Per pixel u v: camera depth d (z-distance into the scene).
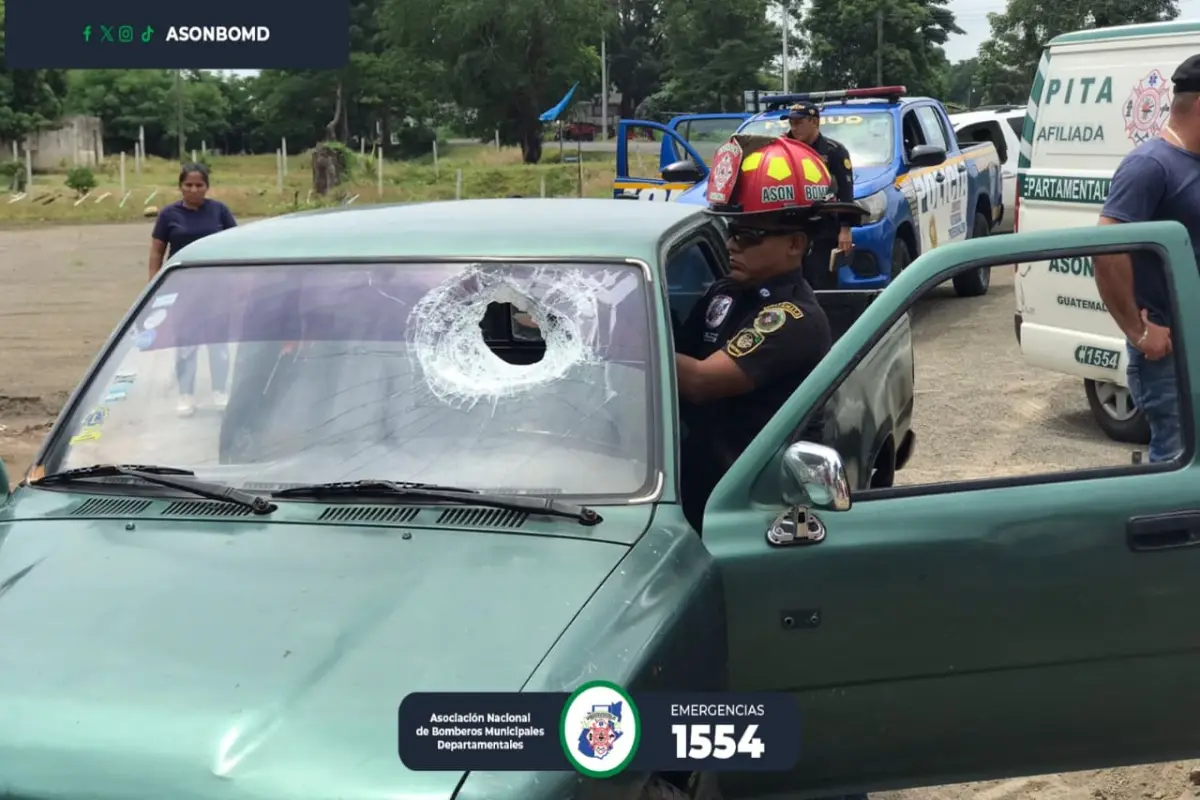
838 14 58.84
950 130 12.79
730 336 3.54
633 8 96.69
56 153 67.31
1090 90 7.43
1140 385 3.64
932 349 10.38
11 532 2.85
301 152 90.81
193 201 8.32
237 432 3.08
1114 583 2.88
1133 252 2.99
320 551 2.64
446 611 2.41
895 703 2.88
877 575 2.81
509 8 58.06
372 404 3.06
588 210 3.69
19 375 10.88
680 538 2.74
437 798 2.01
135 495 2.95
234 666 2.27
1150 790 4.03
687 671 2.55
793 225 3.45
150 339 3.30
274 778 2.04
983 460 7.08
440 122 85.94
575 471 2.87
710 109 62.38
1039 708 2.91
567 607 2.43
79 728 2.15
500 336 3.61
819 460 2.74
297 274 3.33
